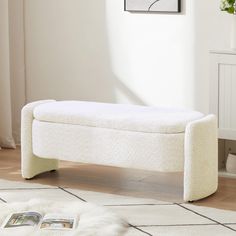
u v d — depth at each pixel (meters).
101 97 6.32
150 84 6.06
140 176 5.48
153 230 4.20
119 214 4.50
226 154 5.69
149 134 4.80
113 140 4.93
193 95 5.88
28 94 6.66
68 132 5.10
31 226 4.18
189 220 4.39
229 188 5.13
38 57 6.58
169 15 5.88
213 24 5.71
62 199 4.84
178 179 5.39
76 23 6.34
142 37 6.03
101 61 6.27
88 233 4.06
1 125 6.49
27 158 5.35
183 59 5.88
